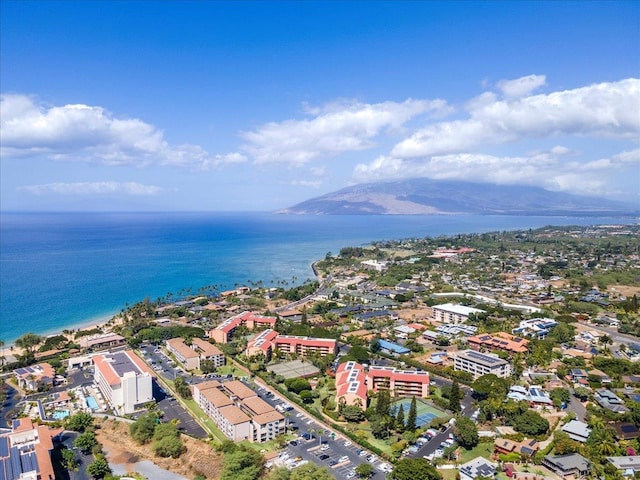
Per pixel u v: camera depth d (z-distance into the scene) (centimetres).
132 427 19888
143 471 17425
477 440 18625
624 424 19588
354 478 16538
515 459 17250
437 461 17262
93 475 17112
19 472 15675
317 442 19288
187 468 17550
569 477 16262
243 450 17600
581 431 18925
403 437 19175
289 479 15700
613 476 15838
